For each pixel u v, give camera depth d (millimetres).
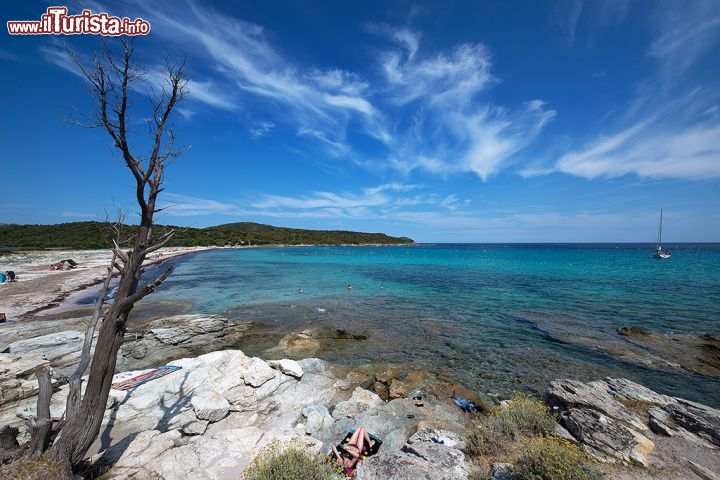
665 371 13031
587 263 65188
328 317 21281
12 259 51500
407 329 18672
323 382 11164
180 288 33281
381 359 14258
